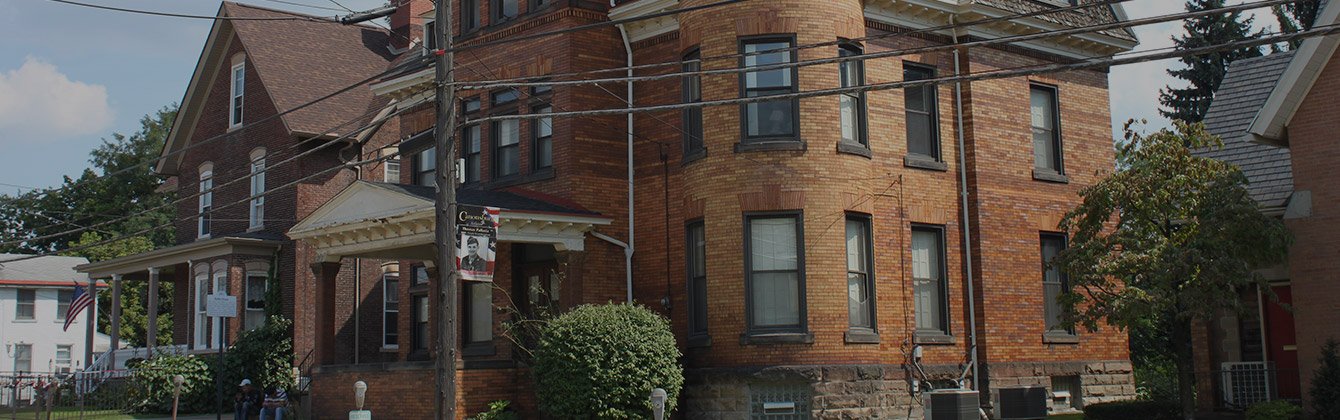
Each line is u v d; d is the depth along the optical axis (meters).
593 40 26.92
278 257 37.78
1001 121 27.28
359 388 23.14
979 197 26.53
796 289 23.88
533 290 25.95
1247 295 25.47
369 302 38.19
